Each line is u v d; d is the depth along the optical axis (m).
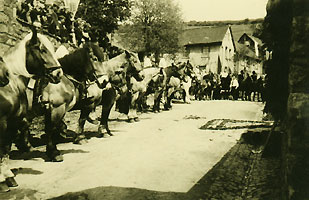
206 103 25.42
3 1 10.51
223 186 6.68
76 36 16.86
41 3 14.27
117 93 14.14
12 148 9.52
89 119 11.84
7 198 5.83
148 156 8.91
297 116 3.41
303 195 3.38
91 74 9.06
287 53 6.37
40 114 8.27
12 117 6.43
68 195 6.07
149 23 39.00
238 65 62.25
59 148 9.73
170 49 39.81
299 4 3.46
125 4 26.58
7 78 6.02
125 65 12.68
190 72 25.05
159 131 13.00
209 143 10.72
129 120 15.36
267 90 7.30
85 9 24.61
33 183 6.64
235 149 9.92
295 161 3.42
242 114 18.98
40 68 6.89
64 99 8.36
